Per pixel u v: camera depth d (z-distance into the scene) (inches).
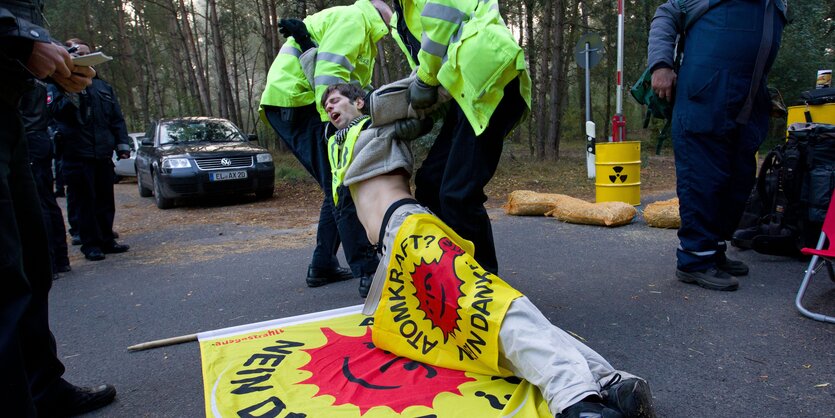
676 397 93.4
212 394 96.7
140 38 1114.7
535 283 163.8
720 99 143.4
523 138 1115.9
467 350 89.4
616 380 78.3
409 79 103.6
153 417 96.8
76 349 132.0
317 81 140.8
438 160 115.6
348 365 105.3
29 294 77.1
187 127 450.3
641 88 165.5
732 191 154.8
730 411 88.4
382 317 105.0
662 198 353.1
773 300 138.9
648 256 189.9
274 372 104.7
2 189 74.8
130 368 118.2
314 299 161.6
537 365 77.9
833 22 783.1
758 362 105.0
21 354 74.0
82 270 221.6
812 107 194.9
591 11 853.8
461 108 99.7
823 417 85.5
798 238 171.6
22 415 73.2
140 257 242.5
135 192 536.7
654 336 119.8
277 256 227.5
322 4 517.7
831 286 148.3
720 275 150.9
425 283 92.3
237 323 145.1
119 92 1240.8
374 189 104.6
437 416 83.7
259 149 418.0
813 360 104.5
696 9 147.3
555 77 588.4
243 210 376.2
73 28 991.6
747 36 142.1
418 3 108.3
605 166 297.6
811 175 164.6
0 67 77.1
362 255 157.4
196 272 207.8
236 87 983.6
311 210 359.9
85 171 234.7
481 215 111.0
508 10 678.5
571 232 236.4
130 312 160.9
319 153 162.9
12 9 80.0
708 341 115.8
